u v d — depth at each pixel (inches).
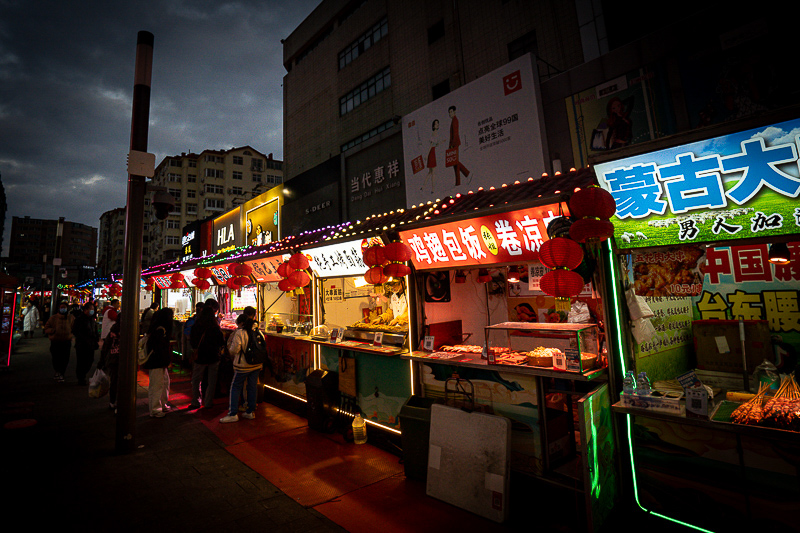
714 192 117.5
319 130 760.3
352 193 472.7
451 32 526.3
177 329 479.8
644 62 255.8
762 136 107.1
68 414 267.9
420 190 382.6
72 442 214.1
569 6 405.7
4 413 263.9
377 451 200.7
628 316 144.4
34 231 4564.5
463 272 231.6
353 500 151.6
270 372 306.0
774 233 111.3
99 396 276.2
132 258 206.8
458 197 214.2
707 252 181.2
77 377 382.3
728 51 228.1
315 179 526.0
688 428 124.6
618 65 265.6
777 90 212.8
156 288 631.8
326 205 504.1
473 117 336.5
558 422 156.6
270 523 135.7
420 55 570.6
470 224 167.0
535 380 150.0
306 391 241.1
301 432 229.8
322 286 281.1
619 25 340.2
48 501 150.5
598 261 141.6
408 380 198.2
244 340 249.3
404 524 135.0
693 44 239.5
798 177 104.5
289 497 153.9
